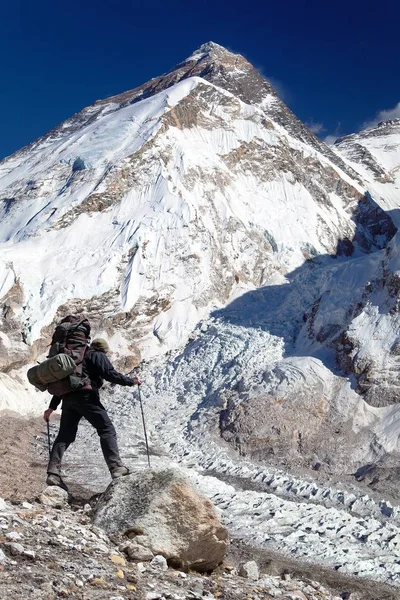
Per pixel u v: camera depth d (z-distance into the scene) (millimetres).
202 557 6070
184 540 5969
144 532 5891
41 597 4191
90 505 7340
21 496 9367
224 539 6223
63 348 7113
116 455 7203
